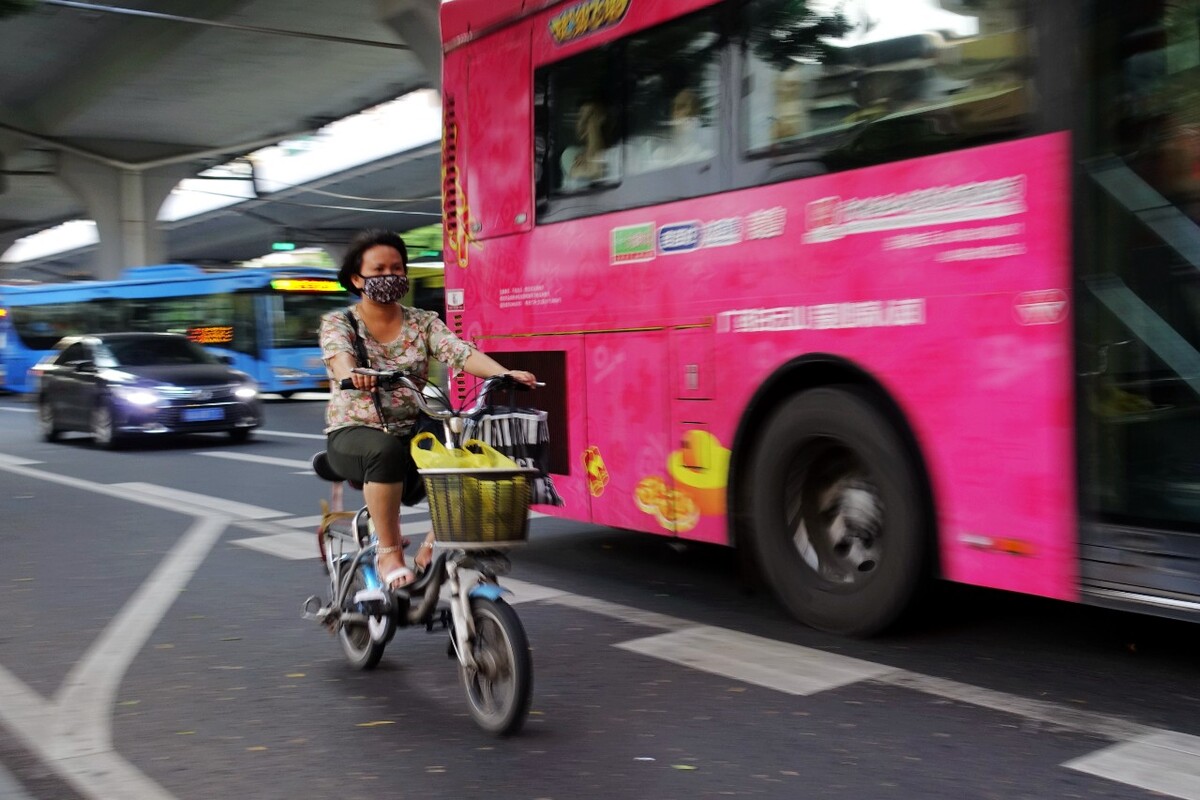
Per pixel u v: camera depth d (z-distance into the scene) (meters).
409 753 4.05
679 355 6.18
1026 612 5.81
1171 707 4.35
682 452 6.20
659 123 6.31
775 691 4.64
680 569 7.21
